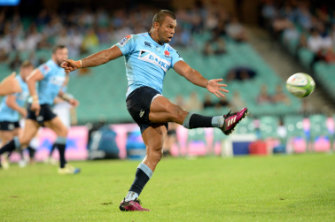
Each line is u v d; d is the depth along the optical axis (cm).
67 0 10219
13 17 9794
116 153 5697
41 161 5634
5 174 3516
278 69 8819
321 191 1975
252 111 6762
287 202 1731
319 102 7788
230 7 10712
